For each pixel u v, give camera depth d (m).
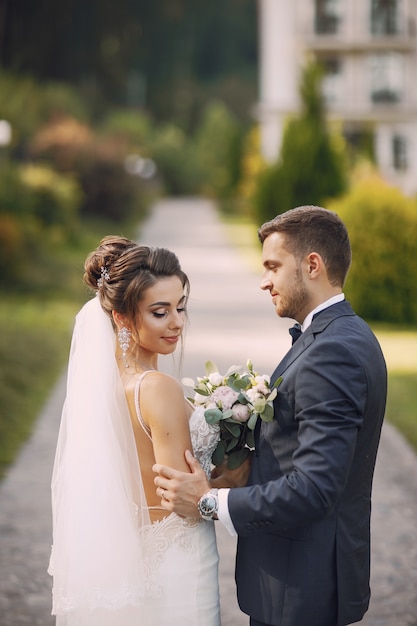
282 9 38.53
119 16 64.94
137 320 3.01
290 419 2.80
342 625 2.86
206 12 78.81
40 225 25.09
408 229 16.89
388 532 5.87
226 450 2.98
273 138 38.66
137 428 2.96
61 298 18.69
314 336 2.83
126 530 2.89
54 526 3.09
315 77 26.75
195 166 60.88
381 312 17.09
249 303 17.58
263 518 2.70
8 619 4.59
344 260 2.87
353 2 38.62
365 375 2.73
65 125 36.47
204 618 2.98
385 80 39.06
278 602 2.84
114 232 31.38
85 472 2.91
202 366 11.21
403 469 7.26
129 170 36.56
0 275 19.58
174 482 2.84
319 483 2.62
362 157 34.84
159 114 76.38
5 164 24.30
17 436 8.18
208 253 26.88
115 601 2.87
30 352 12.29
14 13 46.03
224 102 76.75
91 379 2.97
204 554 3.00
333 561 2.82
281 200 26.81
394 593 4.93
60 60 55.66
